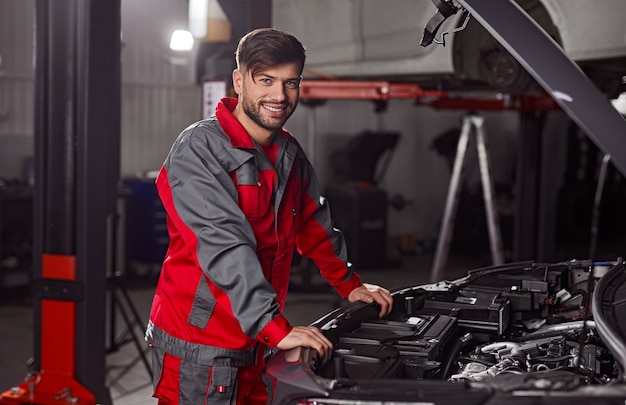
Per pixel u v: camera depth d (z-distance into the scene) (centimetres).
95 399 322
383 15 418
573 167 960
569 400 132
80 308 322
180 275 189
